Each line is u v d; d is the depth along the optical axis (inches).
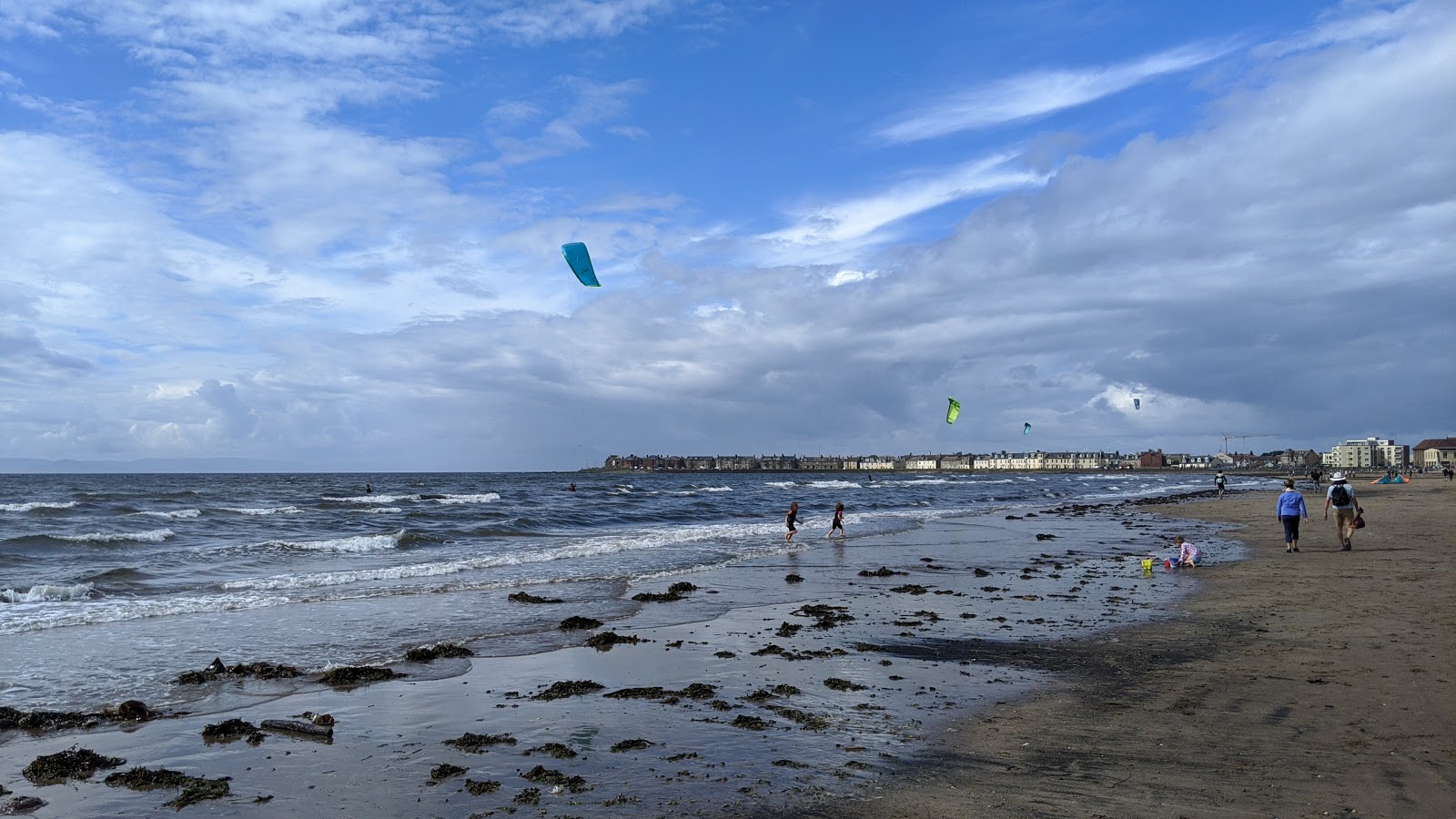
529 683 373.7
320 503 2079.2
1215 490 3304.6
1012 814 218.7
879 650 436.1
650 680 378.3
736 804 231.3
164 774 259.3
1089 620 513.7
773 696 346.3
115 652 432.8
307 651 440.8
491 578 724.0
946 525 1385.3
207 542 1084.5
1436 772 240.4
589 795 239.5
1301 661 383.2
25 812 234.1
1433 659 377.1
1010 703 331.3
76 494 2672.2
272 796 243.6
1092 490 3590.1
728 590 660.7
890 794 236.1
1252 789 232.4
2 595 594.2
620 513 1745.8
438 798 240.1
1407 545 871.1
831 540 1108.5
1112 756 264.2
